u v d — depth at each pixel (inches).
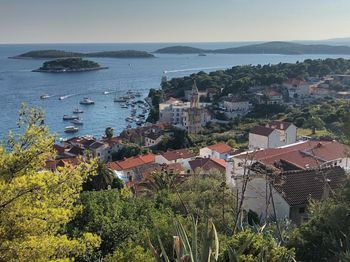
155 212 1024.2
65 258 529.0
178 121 6407.5
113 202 1041.5
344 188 896.9
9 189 503.5
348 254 701.3
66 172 577.9
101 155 4429.1
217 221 978.7
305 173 1355.8
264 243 627.2
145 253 706.2
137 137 5123.0
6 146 573.0
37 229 521.7
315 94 7372.1
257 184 1291.8
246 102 6673.2
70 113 7047.2
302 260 807.7
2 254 495.8
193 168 2721.5
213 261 514.3
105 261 749.9
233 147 3806.6
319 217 880.3
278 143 3506.4
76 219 929.5
